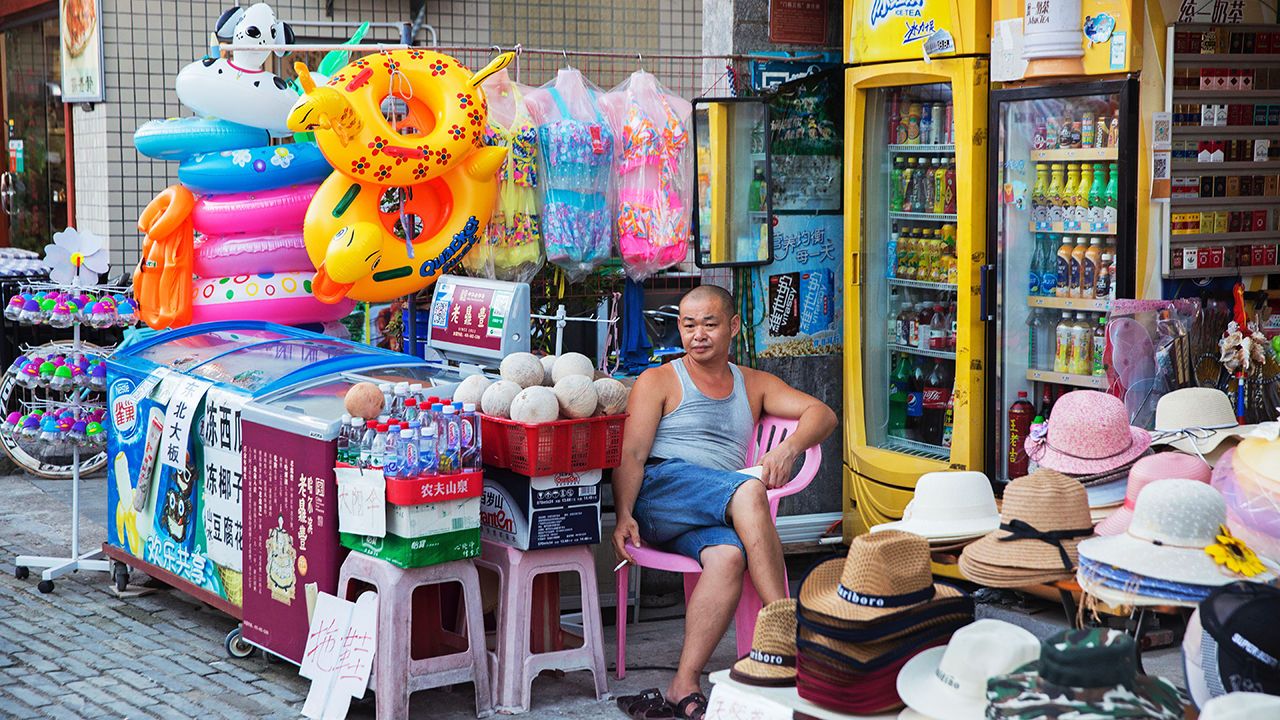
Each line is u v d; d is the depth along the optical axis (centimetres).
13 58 1083
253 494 498
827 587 327
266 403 494
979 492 401
